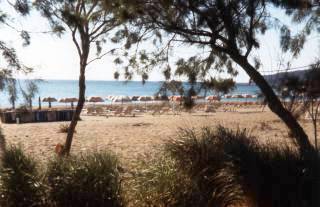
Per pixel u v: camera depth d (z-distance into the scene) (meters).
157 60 7.15
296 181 4.60
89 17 8.58
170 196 4.70
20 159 5.18
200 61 6.94
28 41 7.43
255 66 6.32
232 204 4.96
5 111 25.91
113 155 5.47
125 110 34.56
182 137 5.63
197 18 5.64
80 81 9.75
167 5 5.62
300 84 5.67
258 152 5.05
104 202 4.75
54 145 13.55
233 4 5.48
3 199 4.85
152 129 19.59
